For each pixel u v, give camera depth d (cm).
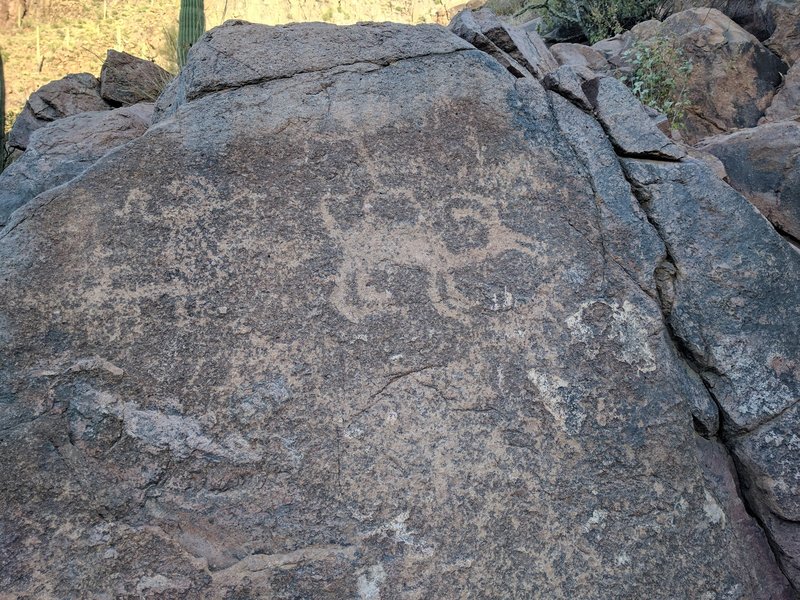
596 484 173
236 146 183
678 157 210
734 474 192
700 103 368
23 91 2067
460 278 182
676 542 173
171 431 160
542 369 178
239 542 157
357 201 184
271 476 162
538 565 165
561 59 365
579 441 175
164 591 152
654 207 202
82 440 156
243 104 188
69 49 2139
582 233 193
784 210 255
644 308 189
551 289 186
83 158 258
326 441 165
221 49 194
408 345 175
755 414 188
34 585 148
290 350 169
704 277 196
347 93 193
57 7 2359
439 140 193
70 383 159
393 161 189
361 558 160
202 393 163
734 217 201
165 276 169
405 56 201
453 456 169
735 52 367
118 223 171
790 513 182
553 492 170
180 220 174
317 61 196
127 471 157
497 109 200
